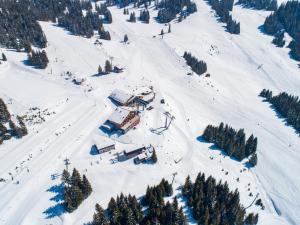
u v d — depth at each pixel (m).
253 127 127.81
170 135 100.69
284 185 96.50
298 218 84.69
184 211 72.38
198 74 166.88
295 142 122.25
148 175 82.19
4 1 174.50
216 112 132.88
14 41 143.75
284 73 198.62
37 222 66.19
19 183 76.00
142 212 67.44
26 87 117.00
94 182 77.75
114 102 113.94
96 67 142.62
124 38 192.88
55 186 75.44
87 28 189.00
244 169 98.81
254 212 82.12
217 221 68.88
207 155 98.38
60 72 131.88
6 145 88.31
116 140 93.69
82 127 98.50
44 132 95.12
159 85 138.25
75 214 68.62
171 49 190.12
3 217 66.81
